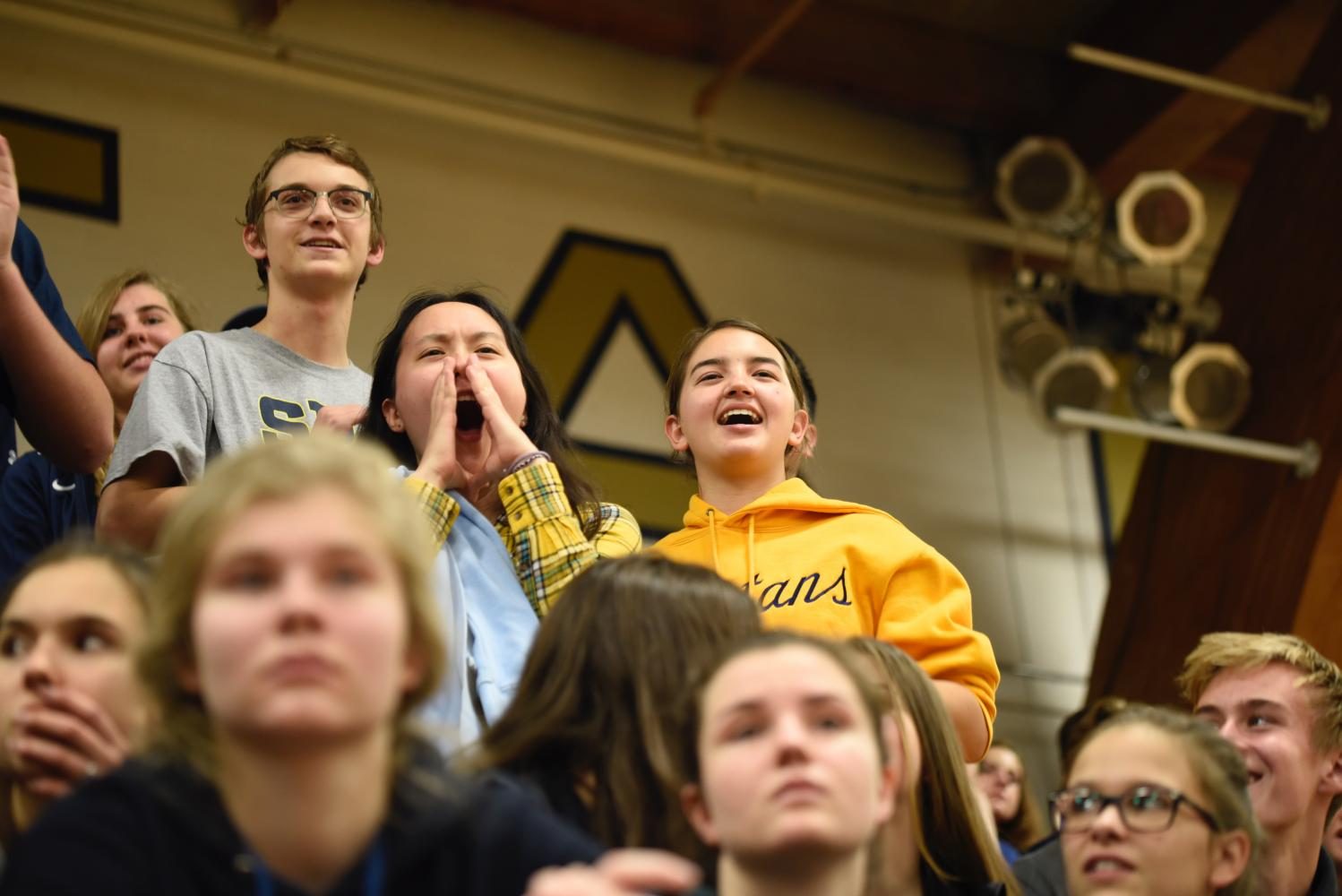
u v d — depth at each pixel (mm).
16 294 3484
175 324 5027
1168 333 8430
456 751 2605
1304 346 8031
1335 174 8203
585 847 1976
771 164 9281
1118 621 8406
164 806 1888
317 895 1882
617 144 8680
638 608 2625
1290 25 8688
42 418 3551
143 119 7699
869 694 2148
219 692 1831
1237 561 7977
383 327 7961
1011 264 9625
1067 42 9742
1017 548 9188
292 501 1889
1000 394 9445
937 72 9609
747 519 3873
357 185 4152
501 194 8484
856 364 9133
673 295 8758
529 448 3508
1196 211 8547
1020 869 3895
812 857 2031
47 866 1832
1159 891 2822
